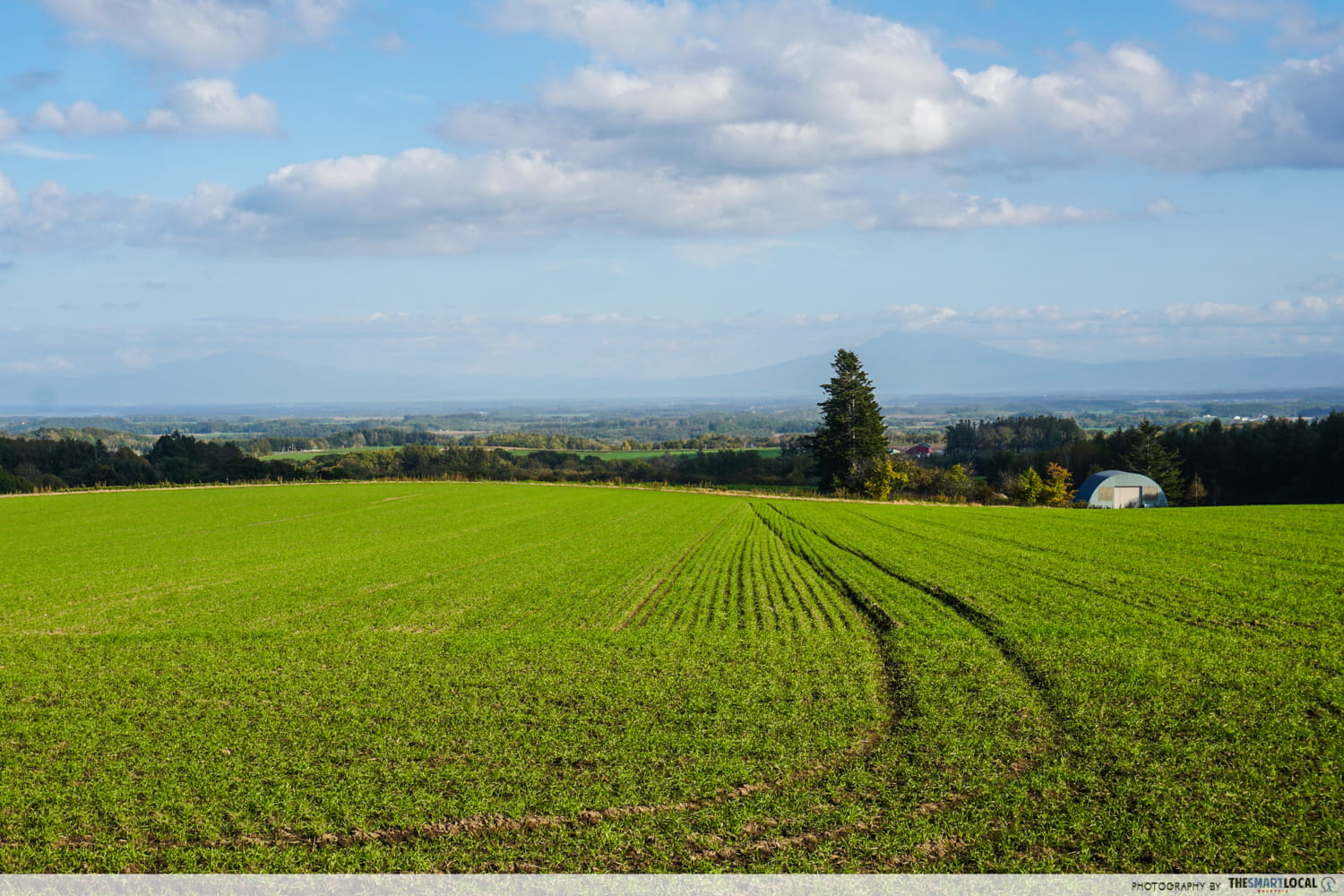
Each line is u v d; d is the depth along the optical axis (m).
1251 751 13.43
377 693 18.12
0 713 17.19
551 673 19.55
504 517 63.94
